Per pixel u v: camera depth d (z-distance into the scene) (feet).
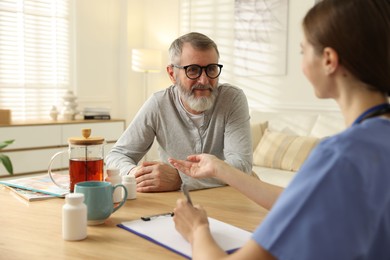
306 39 2.53
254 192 3.97
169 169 5.34
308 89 14.14
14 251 3.20
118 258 3.08
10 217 4.09
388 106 2.42
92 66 17.02
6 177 13.16
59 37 16.01
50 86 15.89
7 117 13.32
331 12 2.39
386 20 2.31
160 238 3.45
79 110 16.25
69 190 4.99
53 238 3.50
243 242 3.39
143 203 4.67
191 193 5.21
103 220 3.84
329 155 2.18
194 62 6.04
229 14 15.97
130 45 17.92
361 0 2.34
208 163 4.23
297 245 2.07
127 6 17.62
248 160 6.21
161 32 17.99
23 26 15.01
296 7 14.19
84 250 3.23
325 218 2.05
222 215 4.25
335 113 13.58
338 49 2.36
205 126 6.57
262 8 14.90
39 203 4.62
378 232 2.14
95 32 17.03
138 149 6.75
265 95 15.15
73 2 16.25
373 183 2.11
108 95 17.70
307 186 2.12
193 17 17.08
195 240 2.89
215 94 6.28
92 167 4.70
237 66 15.79
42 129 13.87
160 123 6.73
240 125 6.45
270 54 14.87
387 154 2.19
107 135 15.81
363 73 2.35
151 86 18.38
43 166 14.02
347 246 2.02
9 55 14.75
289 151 12.03
